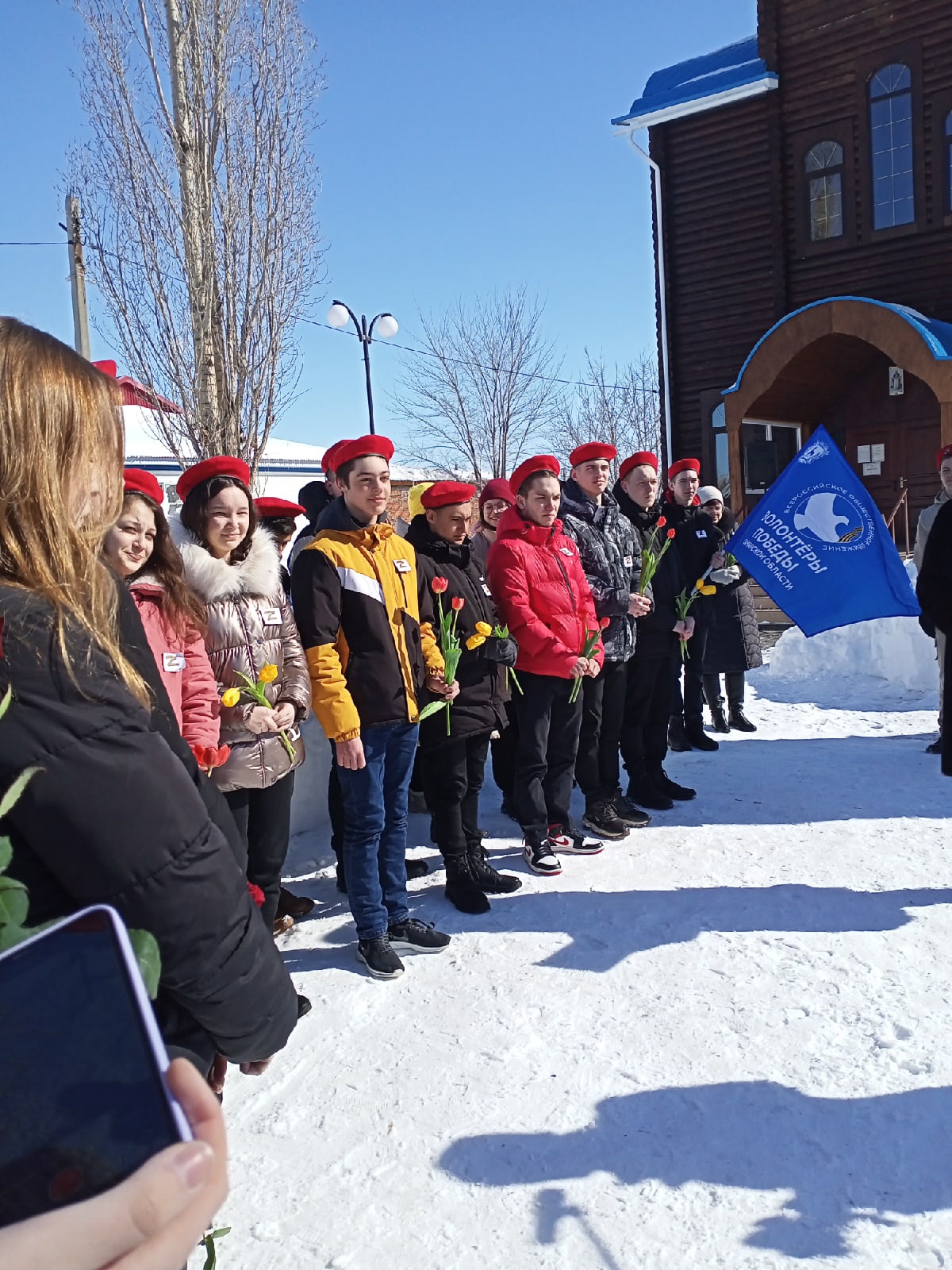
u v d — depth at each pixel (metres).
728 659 7.25
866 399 14.22
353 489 3.55
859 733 7.21
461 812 4.08
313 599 3.39
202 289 9.27
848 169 13.66
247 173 9.16
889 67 13.26
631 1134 2.49
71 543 1.12
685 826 5.02
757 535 6.32
